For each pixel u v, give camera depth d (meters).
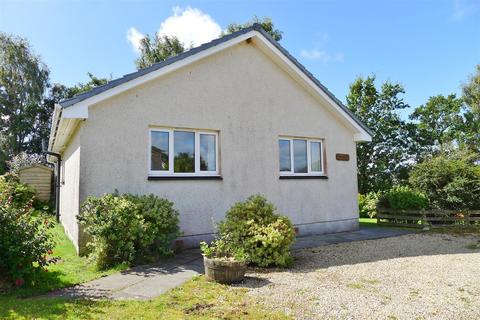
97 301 4.53
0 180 11.68
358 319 4.09
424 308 4.48
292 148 11.09
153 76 8.21
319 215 11.22
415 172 13.91
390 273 6.25
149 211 6.95
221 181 9.34
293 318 4.07
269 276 5.97
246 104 10.03
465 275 6.12
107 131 7.77
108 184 7.69
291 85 11.09
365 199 16.97
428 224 12.50
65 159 12.77
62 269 6.21
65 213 12.25
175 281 5.53
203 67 9.30
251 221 6.83
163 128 8.70
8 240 5.09
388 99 23.75
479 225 12.32
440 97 31.53
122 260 6.56
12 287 5.07
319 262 7.12
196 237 8.77
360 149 23.75
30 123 36.56
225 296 4.82
